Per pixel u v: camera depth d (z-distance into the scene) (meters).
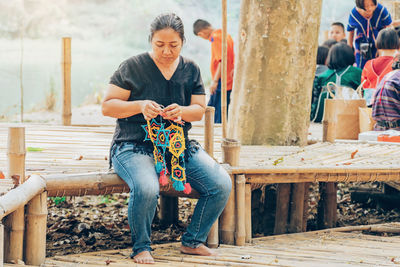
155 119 3.79
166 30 3.62
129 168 3.67
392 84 6.27
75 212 6.13
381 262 3.79
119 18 23.41
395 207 6.45
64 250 4.96
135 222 3.61
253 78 5.80
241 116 5.89
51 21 22.42
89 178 3.83
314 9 5.82
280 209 5.31
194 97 3.94
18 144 3.56
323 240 4.46
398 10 10.21
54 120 11.83
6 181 3.54
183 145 3.77
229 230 4.29
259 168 4.35
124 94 3.79
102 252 3.91
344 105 6.57
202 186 3.83
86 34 22.36
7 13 21.31
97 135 6.28
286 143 5.87
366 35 8.82
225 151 4.34
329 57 8.04
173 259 3.78
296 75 5.82
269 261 3.76
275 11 5.67
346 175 4.63
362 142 6.11
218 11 22.56
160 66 3.81
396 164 4.82
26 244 3.61
